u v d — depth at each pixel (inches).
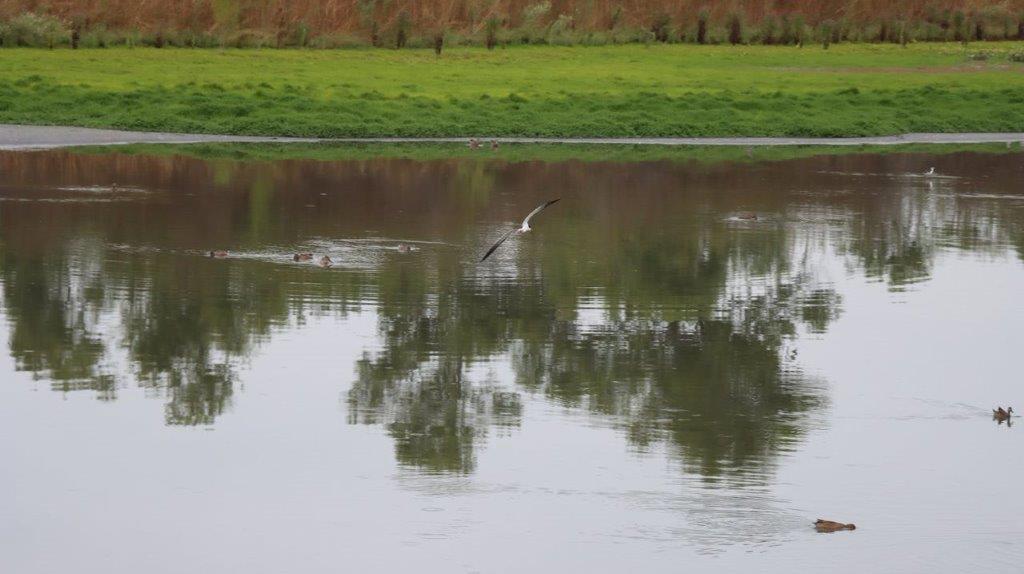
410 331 1267.2
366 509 866.1
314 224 1792.6
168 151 2497.5
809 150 2819.9
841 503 887.1
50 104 2824.8
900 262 1641.2
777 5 4918.8
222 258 1553.9
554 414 1048.2
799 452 974.4
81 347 1184.2
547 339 1252.5
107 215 1809.8
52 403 1037.8
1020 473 940.6
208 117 2824.8
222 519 850.1
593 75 3590.1
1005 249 1734.7
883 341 1269.7
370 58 3860.7
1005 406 1085.8
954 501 892.0
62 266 1483.8
